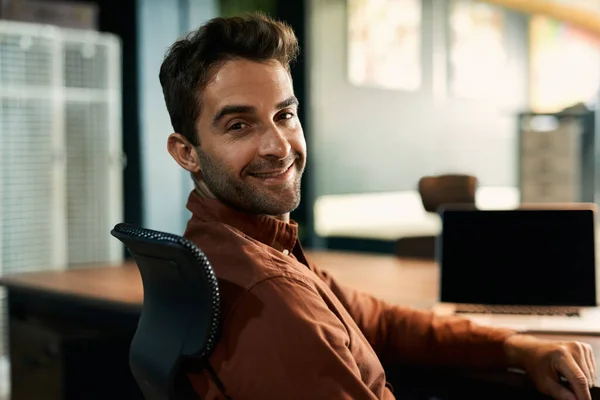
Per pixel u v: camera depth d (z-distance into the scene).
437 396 1.64
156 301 1.19
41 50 4.46
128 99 5.15
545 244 1.93
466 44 7.68
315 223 6.23
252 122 1.18
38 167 4.51
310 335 1.04
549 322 1.75
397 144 6.93
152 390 1.19
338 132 6.38
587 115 4.71
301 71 6.08
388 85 6.81
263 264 1.10
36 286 2.51
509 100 8.32
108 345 2.60
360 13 6.51
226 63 1.17
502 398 1.53
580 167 4.66
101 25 5.18
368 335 1.57
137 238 1.13
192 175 1.29
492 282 1.94
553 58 8.62
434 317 1.58
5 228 4.42
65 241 4.64
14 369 2.77
